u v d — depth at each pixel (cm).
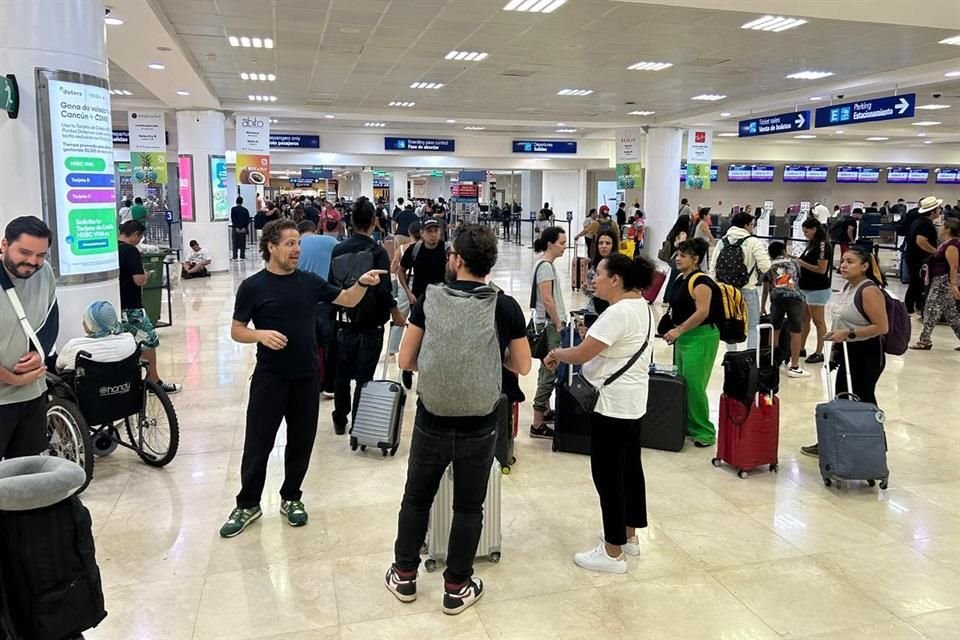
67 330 504
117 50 1008
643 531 400
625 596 333
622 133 2075
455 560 314
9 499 195
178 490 448
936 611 322
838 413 450
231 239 2291
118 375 442
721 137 2636
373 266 520
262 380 381
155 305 968
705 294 512
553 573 354
